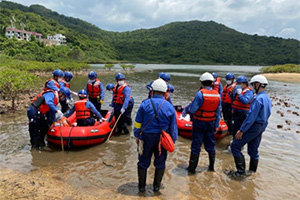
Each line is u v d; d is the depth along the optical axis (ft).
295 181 14.66
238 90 19.84
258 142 15.29
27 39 307.78
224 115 24.90
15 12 398.62
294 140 21.75
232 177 15.05
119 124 23.09
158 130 12.30
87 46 365.81
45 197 11.92
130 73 121.08
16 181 13.34
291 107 36.86
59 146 19.42
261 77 14.32
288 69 132.98
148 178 14.65
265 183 14.38
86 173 15.05
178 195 12.84
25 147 18.94
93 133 19.30
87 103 20.51
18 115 27.84
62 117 18.94
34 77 41.68
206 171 15.83
